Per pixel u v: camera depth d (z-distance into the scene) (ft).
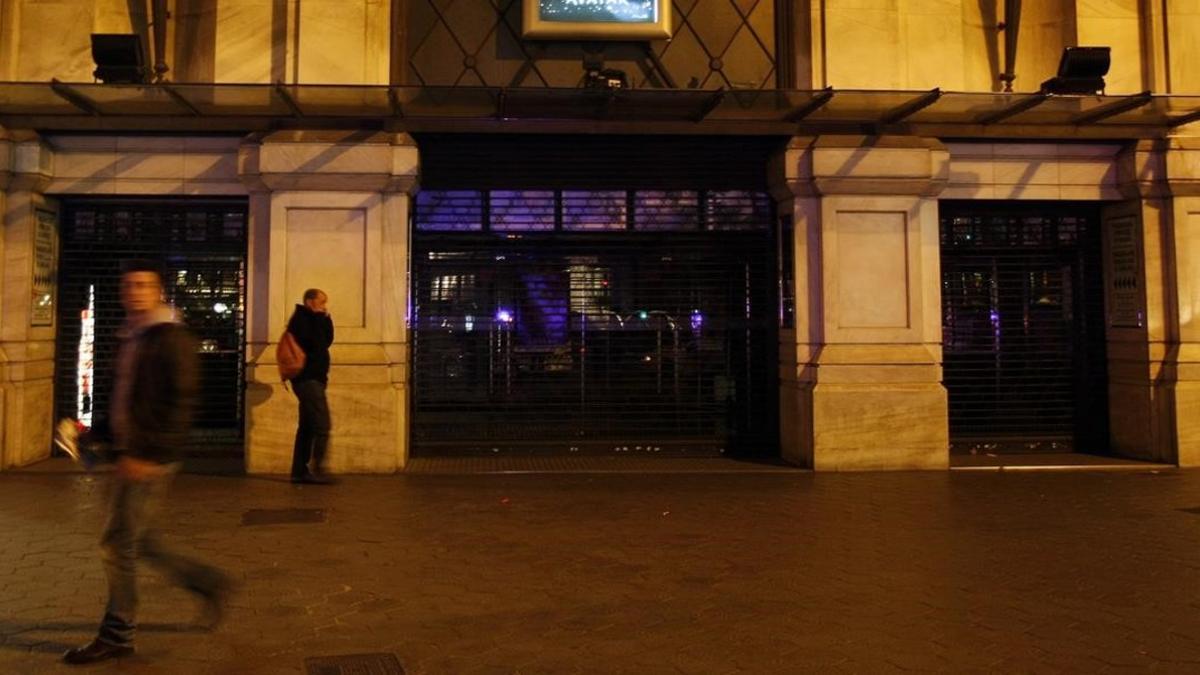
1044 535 22.77
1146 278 35.06
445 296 35.70
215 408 35.14
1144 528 23.58
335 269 32.35
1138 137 35.04
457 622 16.03
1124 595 17.72
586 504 26.58
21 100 30.81
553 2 34.53
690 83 35.42
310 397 29.12
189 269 35.32
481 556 20.53
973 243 37.11
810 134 33.99
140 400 13.94
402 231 32.86
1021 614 16.57
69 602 16.76
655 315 36.32
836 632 15.61
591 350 36.19
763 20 35.88
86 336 34.81
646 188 35.94
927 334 34.17
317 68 32.58
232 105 31.09
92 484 28.86
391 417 31.99
